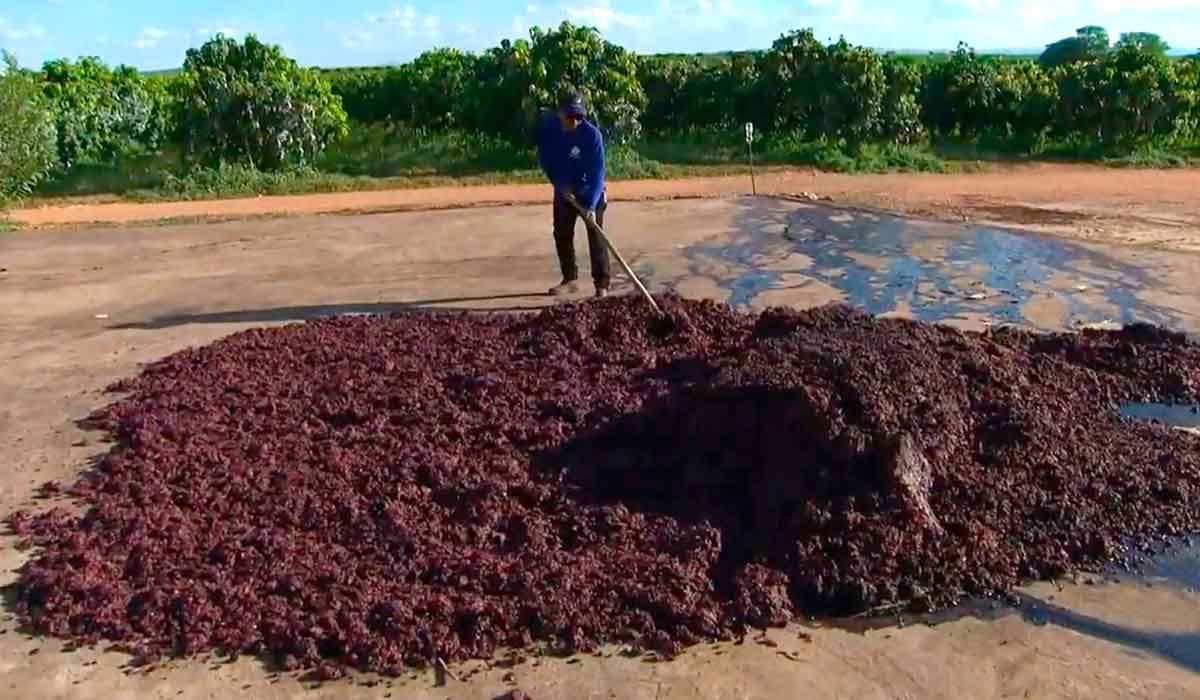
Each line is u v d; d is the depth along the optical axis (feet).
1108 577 14.47
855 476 14.82
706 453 16.19
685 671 12.29
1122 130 71.15
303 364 22.90
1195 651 12.72
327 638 12.72
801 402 15.20
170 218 49.44
